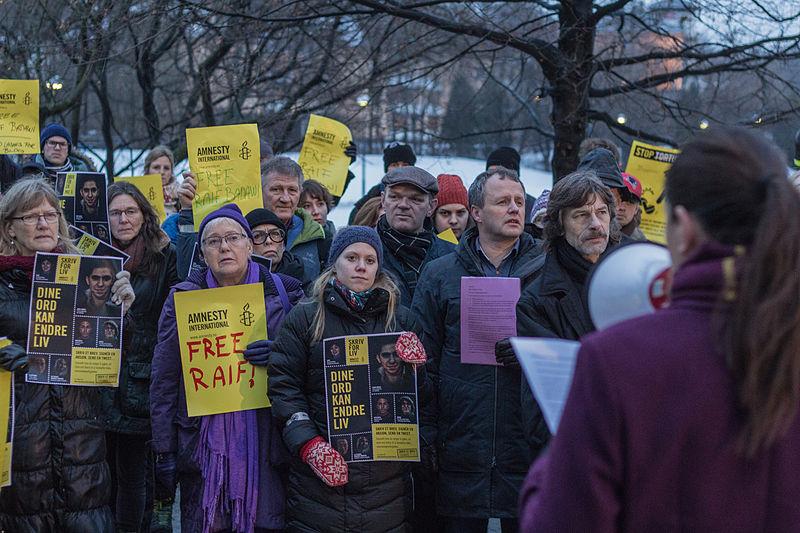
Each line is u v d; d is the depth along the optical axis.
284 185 5.80
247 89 11.60
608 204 3.84
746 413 1.74
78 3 9.62
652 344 1.79
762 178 1.77
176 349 4.32
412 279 5.13
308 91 11.84
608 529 1.76
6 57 10.87
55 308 4.18
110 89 17.64
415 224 5.16
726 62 9.82
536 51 8.73
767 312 1.70
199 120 12.85
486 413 4.18
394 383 3.96
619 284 2.05
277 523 4.16
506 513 4.14
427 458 4.34
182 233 6.06
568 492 1.78
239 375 4.21
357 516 3.91
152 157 8.09
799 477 1.76
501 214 4.32
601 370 1.78
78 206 5.48
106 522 4.20
